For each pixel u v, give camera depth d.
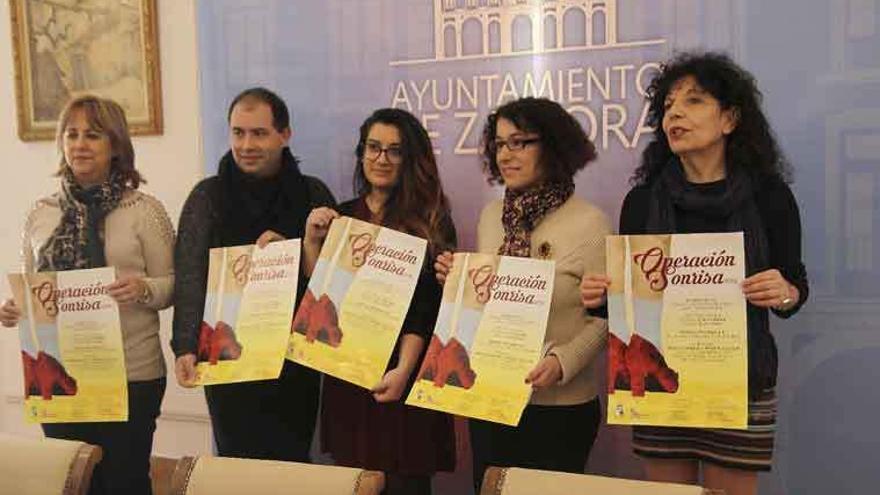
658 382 1.76
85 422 2.34
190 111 2.96
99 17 3.02
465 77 2.53
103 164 2.34
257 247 2.19
